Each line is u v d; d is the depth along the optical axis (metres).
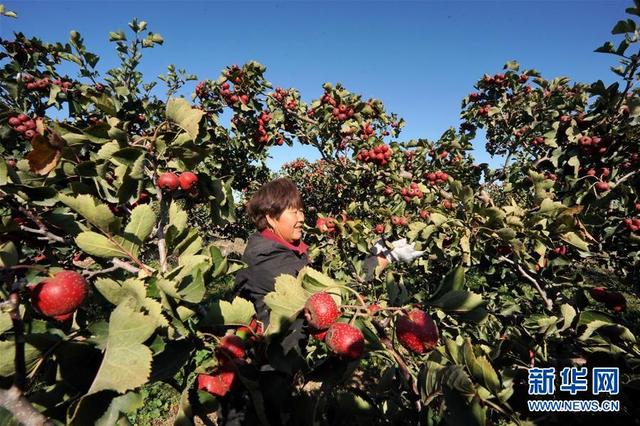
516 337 1.56
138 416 4.80
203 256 1.22
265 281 1.83
